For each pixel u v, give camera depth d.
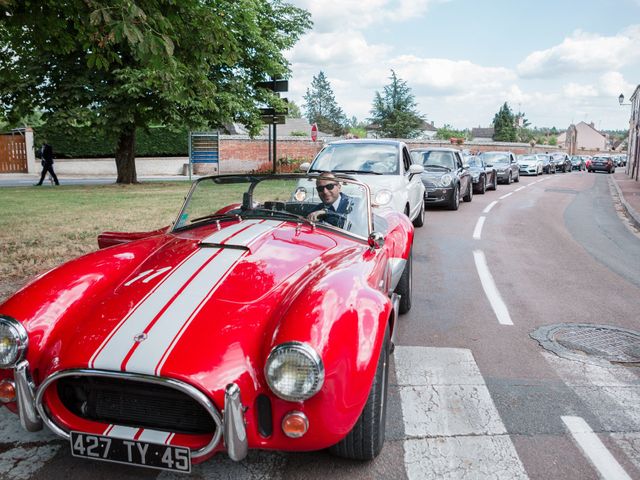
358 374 2.43
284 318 2.52
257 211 4.03
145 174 36.75
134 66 19.39
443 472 2.89
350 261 3.32
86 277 3.09
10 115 19.81
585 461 3.02
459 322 5.39
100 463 2.93
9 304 2.78
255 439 2.44
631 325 5.37
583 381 4.05
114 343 2.51
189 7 7.01
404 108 69.56
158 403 2.52
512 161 27.69
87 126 19.94
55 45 7.65
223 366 2.41
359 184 4.06
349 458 2.96
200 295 2.81
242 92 23.12
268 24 24.59
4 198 15.36
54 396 2.59
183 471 2.43
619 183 28.64
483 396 3.78
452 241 9.95
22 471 2.84
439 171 14.70
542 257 8.75
